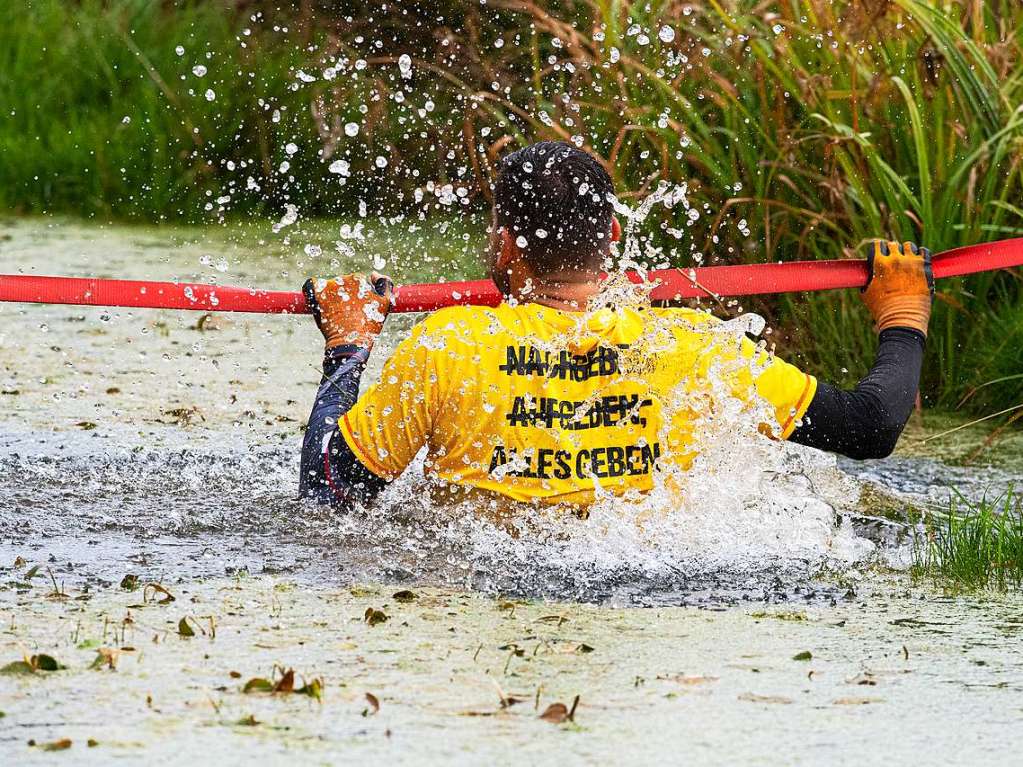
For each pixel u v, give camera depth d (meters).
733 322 10.69
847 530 11.73
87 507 12.12
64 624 8.88
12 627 8.80
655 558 10.64
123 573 10.14
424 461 11.02
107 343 20.89
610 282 10.78
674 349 10.55
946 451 15.97
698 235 19.81
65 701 7.49
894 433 10.74
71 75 35.56
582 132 20.89
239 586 9.84
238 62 34.75
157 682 7.81
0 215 32.66
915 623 9.39
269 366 19.89
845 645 8.85
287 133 33.03
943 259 11.99
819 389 10.63
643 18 21.22
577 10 24.08
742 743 7.12
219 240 29.80
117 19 36.50
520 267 10.62
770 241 19.59
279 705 7.49
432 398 10.64
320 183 32.50
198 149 33.56
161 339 21.36
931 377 18.31
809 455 14.35
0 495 12.45
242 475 13.58
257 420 16.64
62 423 16.05
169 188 32.97
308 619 9.09
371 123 30.98
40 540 11.04
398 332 21.45
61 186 33.25
